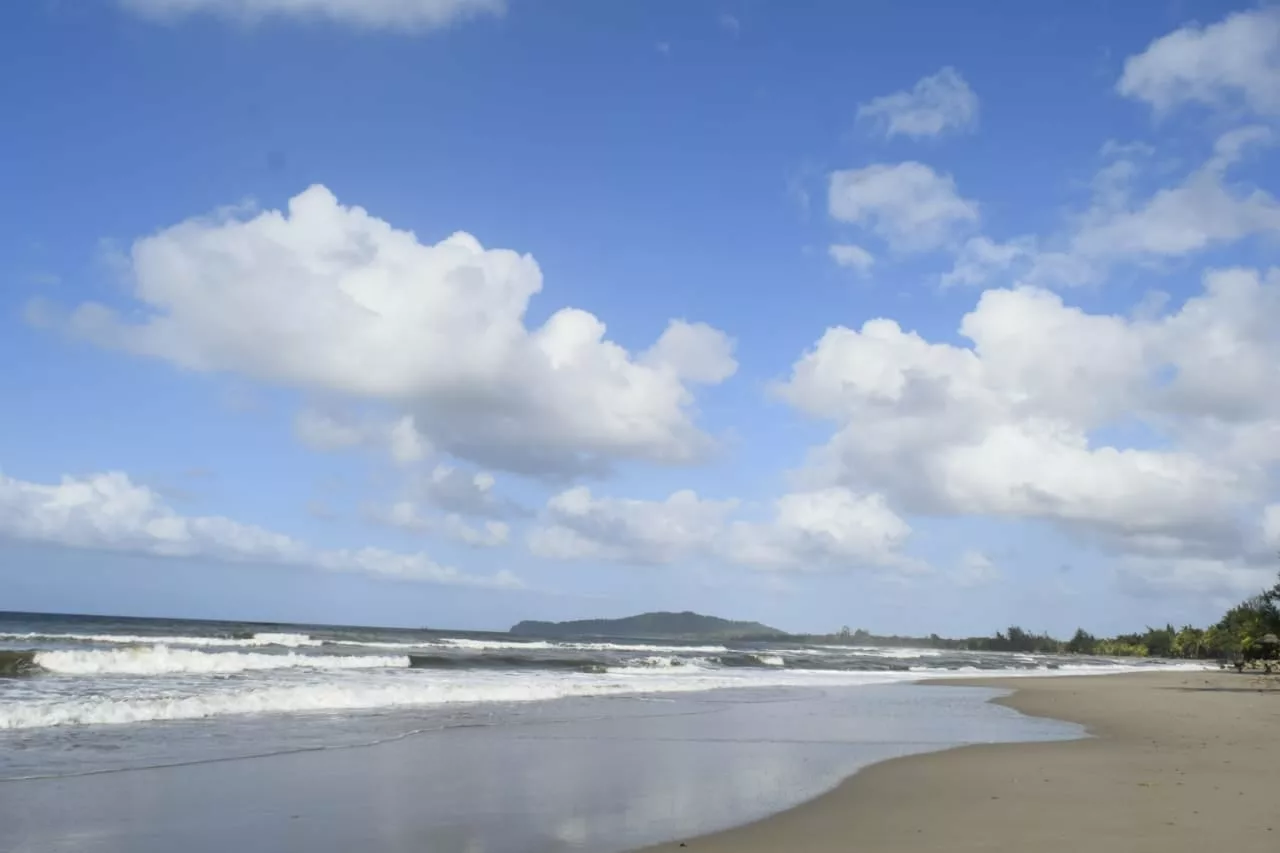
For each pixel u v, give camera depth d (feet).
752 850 27.66
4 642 125.59
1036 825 31.42
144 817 30.66
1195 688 136.15
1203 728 71.41
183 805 32.68
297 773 39.68
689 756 49.32
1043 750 54.54
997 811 34.06
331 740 49.80
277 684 76.48
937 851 27.45
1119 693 120.57
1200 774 44.27
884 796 37.35
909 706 91.04
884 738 60.80
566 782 39.78
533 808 33.88
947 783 40.98
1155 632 626.64
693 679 122.11
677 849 27.84
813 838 29.35
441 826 30.63
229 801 33.58
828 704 90.94
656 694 93.81
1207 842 28.63
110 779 36.76
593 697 86.84
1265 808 34.86
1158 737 63.87
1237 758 50.98
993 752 53.26
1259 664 225.76
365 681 84.99
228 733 50.47
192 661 91.45
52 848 26.61
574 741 54.19
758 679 131.54
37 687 66.28
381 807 33.35
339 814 32.01
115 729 50.37
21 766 38.60
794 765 46.47
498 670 116.57
